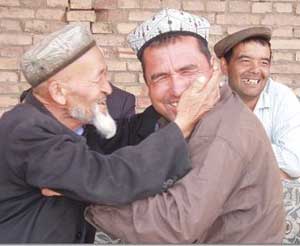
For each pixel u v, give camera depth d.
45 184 1.75
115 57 5.09
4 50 5.00
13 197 1.85
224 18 5.12
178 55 1.88
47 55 1.84
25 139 1.78
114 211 1.78
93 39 1.90
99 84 1.89
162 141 1.78
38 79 1.86
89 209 1.84
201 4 5.10
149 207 1.74
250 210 1.83
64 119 1.92
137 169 1.74
